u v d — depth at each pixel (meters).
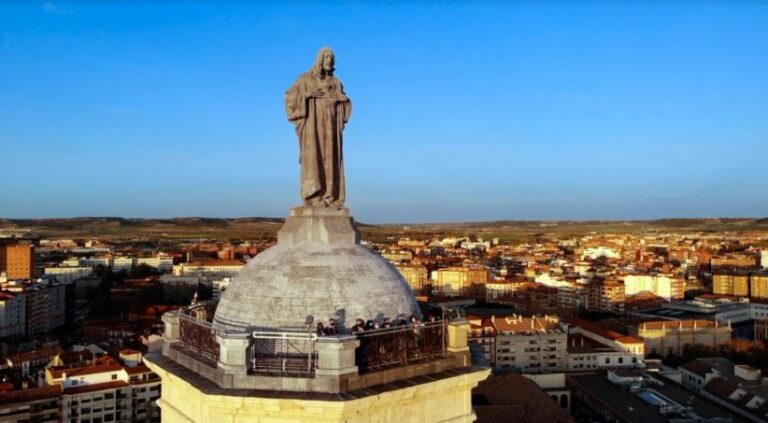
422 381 19.73
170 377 21.05
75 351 166.12
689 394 160.12
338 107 23.88
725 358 196.00
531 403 132.50
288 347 19.41
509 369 191.38
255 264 22.30
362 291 20.94
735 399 151.50
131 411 130.50
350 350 18.70
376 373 19.17
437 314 24.78
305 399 17.95
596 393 163.00
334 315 20.23
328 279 20.81
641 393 160.00
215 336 20.14
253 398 18.14
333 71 24.22
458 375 20.48
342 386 18.42
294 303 20.36
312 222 22.53
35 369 156.62
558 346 197.25
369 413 18.88
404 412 19.72
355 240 22.94
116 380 131.75
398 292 21.94
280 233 23.09
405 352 20.22
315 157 23.27
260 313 20.45
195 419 20.19
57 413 122.31
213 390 18.80
